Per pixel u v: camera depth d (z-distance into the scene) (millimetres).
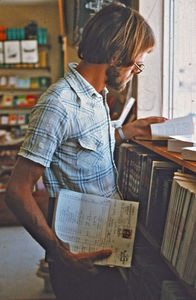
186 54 1854
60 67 5895
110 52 1124
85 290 1259
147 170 1488
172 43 1903
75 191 1201
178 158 1164
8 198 1049
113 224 1201
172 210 1165
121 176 1922
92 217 1185
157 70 1964
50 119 1059
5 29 5879
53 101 1070
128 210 1200
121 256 1198
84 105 1137
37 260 2602
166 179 1330
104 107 1248
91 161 1190
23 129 5992
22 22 5969
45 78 6117
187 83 1863
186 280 1030
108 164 1272
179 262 1078
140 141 1710
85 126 1142
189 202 1023
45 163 1064
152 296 1292
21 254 2740
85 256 1158
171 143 1309
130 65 1173
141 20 1153
